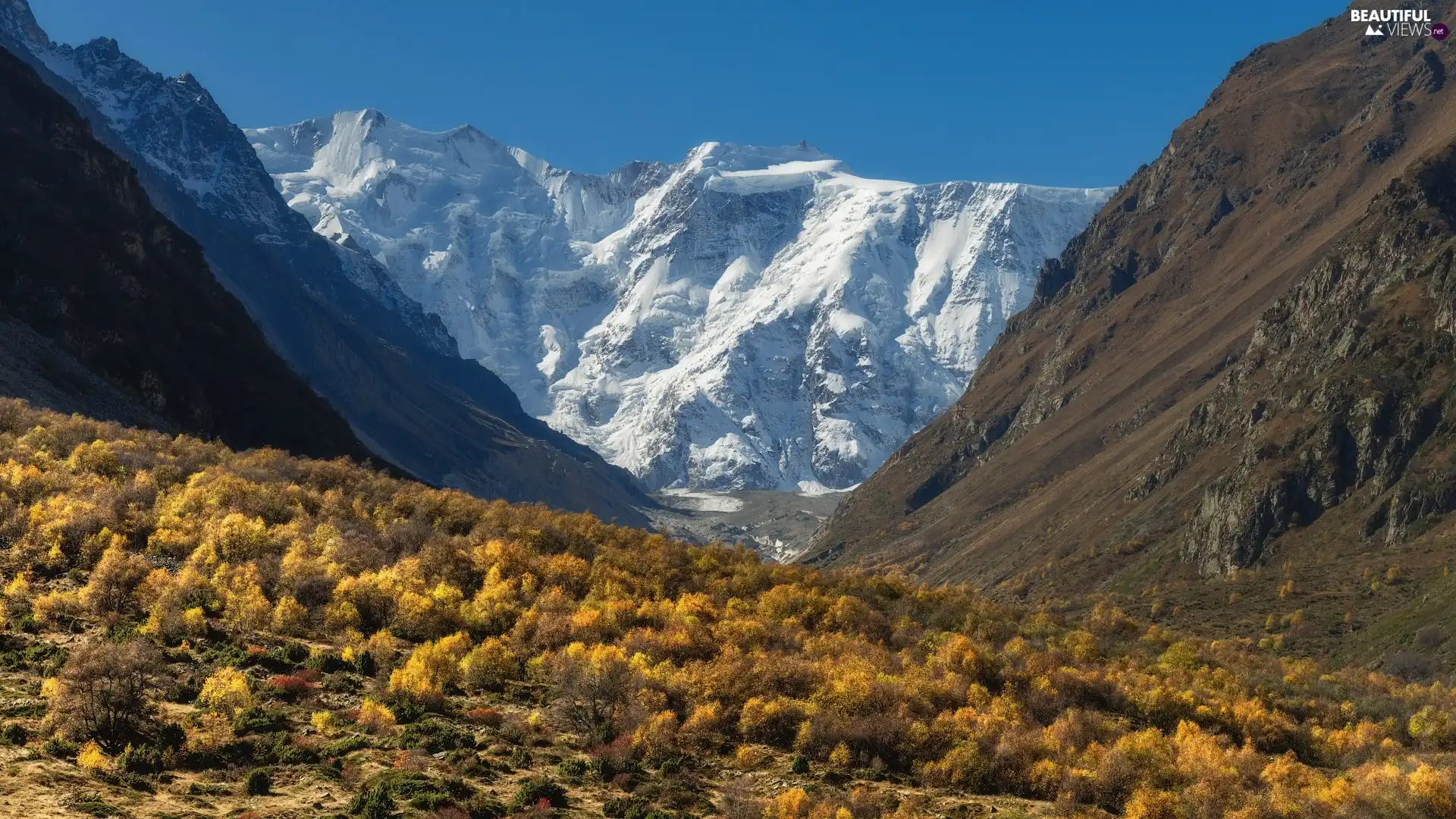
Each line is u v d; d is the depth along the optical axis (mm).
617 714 80188
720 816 67438
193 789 58562
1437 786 83125
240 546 100312
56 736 60500
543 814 62344
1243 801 79875
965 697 95688
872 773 78375
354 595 93625
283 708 72062
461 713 77500
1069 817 75062
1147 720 103750
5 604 80875
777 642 104188
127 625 81375
